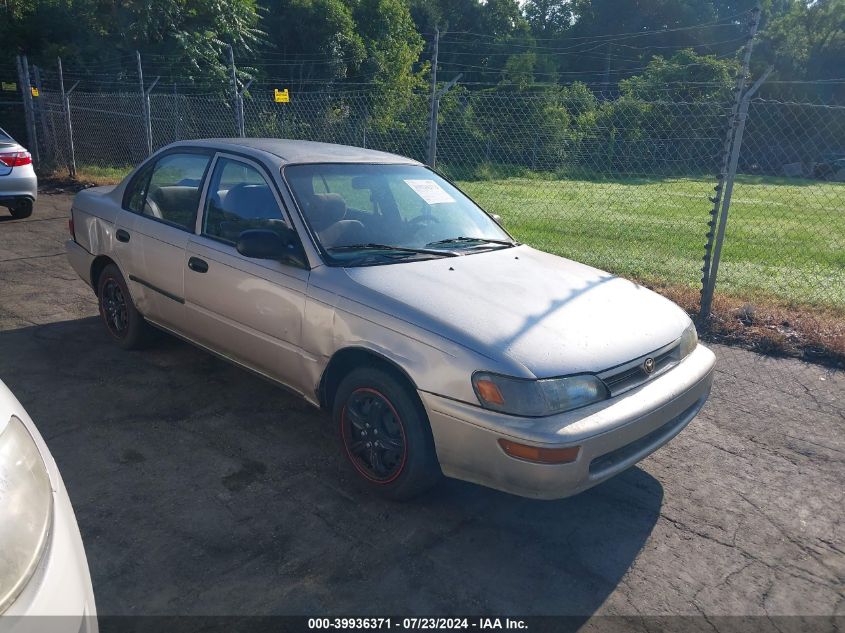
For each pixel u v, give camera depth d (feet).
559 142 48.80
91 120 53.11
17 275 23.03
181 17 70.85
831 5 165.07
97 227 16.26
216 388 14.60
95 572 8.75
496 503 10.86
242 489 10.86
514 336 9.53
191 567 8.95
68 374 14.94
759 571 9.48
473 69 158.81
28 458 6.11
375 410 10.56
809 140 48.75
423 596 8.64
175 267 13.80
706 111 34.47
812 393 15.69
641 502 11.09
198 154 14.33
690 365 11.14
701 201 51.83
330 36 99.09
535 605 8.60
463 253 12.56
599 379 9.41
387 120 42.29
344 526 10.03
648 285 23.89
